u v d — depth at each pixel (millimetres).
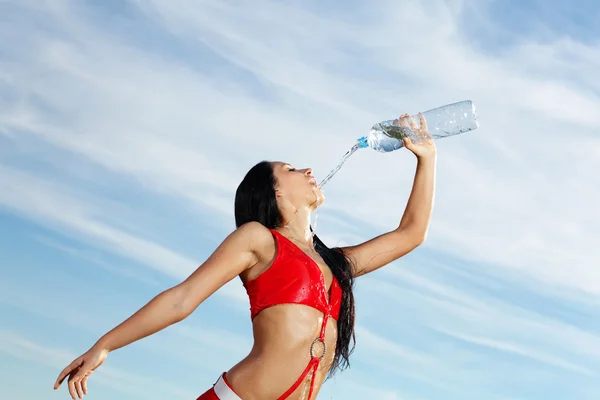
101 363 2547
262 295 2758
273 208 3043
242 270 2785
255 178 3090
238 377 2719
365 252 3178
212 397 2736
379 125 3408
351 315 2930
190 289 2662
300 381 2699
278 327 2717
